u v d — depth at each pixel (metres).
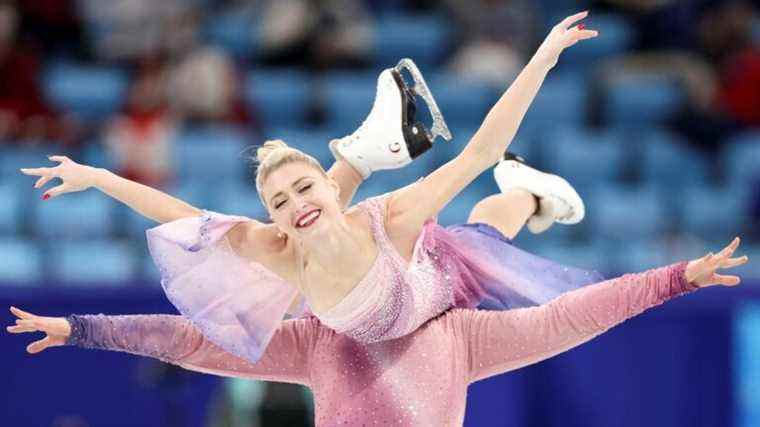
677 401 20.88
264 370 12.59
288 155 11.52
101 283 20.70
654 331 20.89
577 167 30.30
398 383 12.01
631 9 35.28
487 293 13.03
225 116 30.61
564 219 14.16
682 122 31.53
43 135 29.16
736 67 32.91
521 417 20.86
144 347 12.24
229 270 12.15
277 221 11.50
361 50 33.34
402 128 13.14
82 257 25.05
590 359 20.92
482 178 28.70
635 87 32.56
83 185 12.15
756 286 20.88
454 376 12.13
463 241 12.82
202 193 27.55
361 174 13.41
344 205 13.30
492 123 11.64
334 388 12.15
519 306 12.99
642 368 20.88
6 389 20.59
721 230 28.52
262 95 31.94
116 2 33.47
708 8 34.41
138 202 12.27
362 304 11.70
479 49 32.91
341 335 12.40
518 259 12.86
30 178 27.78
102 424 20.80
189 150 29.27
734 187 29.66
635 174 30.50
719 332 20.86
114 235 26.67
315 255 11.58
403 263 11.88
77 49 34.12
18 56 30.45
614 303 11.81
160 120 29.34
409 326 12.11
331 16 33.25
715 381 20.81
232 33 34.00
